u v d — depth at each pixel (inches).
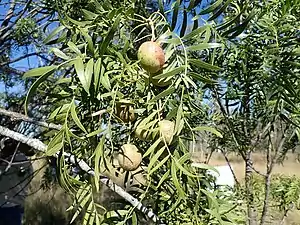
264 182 126.0
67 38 53.8
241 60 65.6
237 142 99.4
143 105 46.8
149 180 49.3
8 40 136.4
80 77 40.3
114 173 59.7
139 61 42.1
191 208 52.6
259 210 125.0
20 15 111.7
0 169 161.6
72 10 61.6
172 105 45.8
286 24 58.6
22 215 207.8
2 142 120.5
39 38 125.4
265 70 59.0
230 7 59.5
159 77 40.8
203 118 77.5
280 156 114.4
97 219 51.2
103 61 43.3
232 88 73.5
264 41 63.2
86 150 52.4
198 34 43.8
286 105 68.2
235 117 90.4
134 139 50.4
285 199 121.3
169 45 43.1
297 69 63.0
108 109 46.8
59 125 59.1
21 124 125.4
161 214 57.2
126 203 56.9
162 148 42.8
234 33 48.5
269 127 87.7
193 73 42.9
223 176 145.7
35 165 188.1
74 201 51.6
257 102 77.0
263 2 60.8
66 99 56.8
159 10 44.3
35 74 41.4
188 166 45.0
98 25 45.5
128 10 44.8
